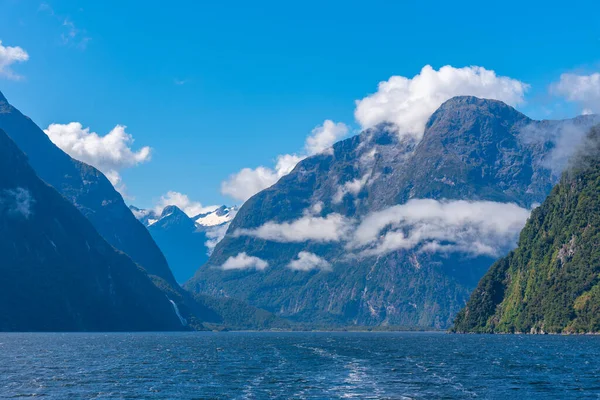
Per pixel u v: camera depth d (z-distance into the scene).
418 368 177.75
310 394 127.50
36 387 138.25
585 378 150.00
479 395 125.56
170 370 173.38
